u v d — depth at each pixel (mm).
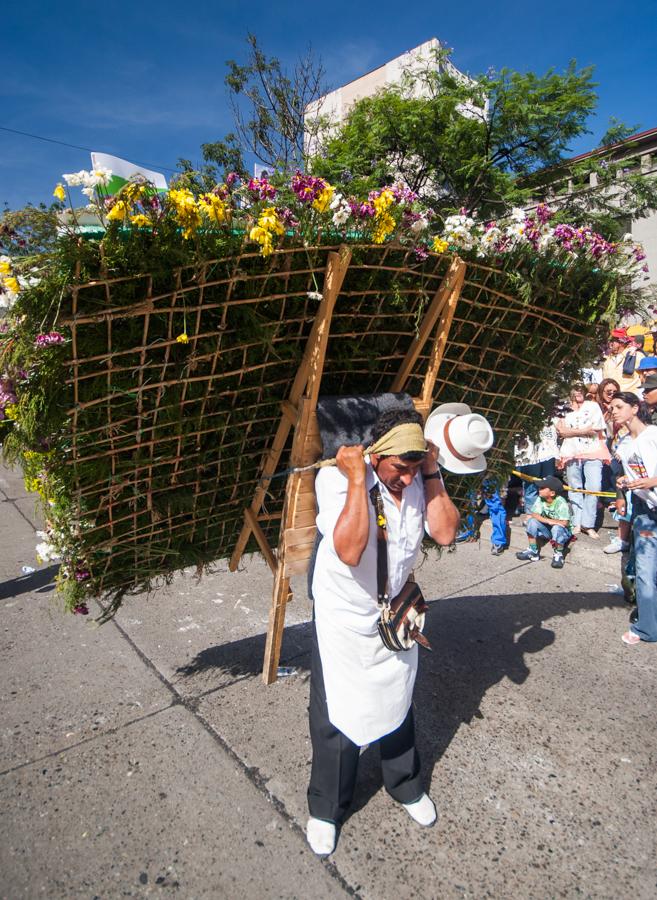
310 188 2035
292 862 2041
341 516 1828
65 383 1917
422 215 2201
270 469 2590
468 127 10641
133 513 2395
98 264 1789
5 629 3904
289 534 2600
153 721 2838
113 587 2654
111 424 2072
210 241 1924
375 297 2363
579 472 5738
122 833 2168
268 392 2438
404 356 2598
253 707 2934
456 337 2641
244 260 2061
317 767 2137
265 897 1910
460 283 2369
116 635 3773
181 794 2359
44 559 2381
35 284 1761
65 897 1917
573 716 2846
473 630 3740
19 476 8898
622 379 5965
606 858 2059
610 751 2600
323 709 2104
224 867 2021
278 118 12742
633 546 3623
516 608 4062
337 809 2121
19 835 2166
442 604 4164
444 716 2854
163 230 1821
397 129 11195
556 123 10641
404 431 1808
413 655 2104
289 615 4051
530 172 11469
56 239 1740
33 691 3133
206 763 2537
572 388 3154
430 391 2596
